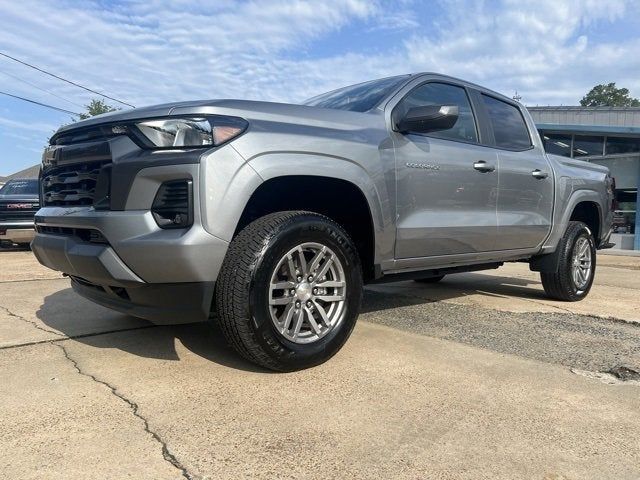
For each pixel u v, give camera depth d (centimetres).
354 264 305
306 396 249
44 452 196
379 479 181
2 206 1027
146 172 253
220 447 201
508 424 224
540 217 473
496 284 641
